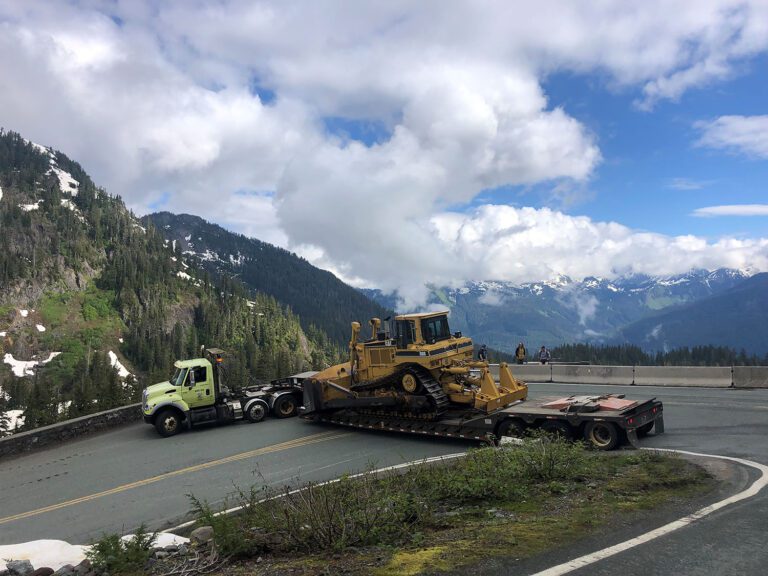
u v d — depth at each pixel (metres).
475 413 13.65
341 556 5.09
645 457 9.31
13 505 11.91
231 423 19.20
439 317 15.45
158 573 5.39
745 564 4.23
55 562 6.36
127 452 16.03
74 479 13.58
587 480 7.64
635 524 5.39
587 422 11.24
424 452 12.95
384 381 15.17
